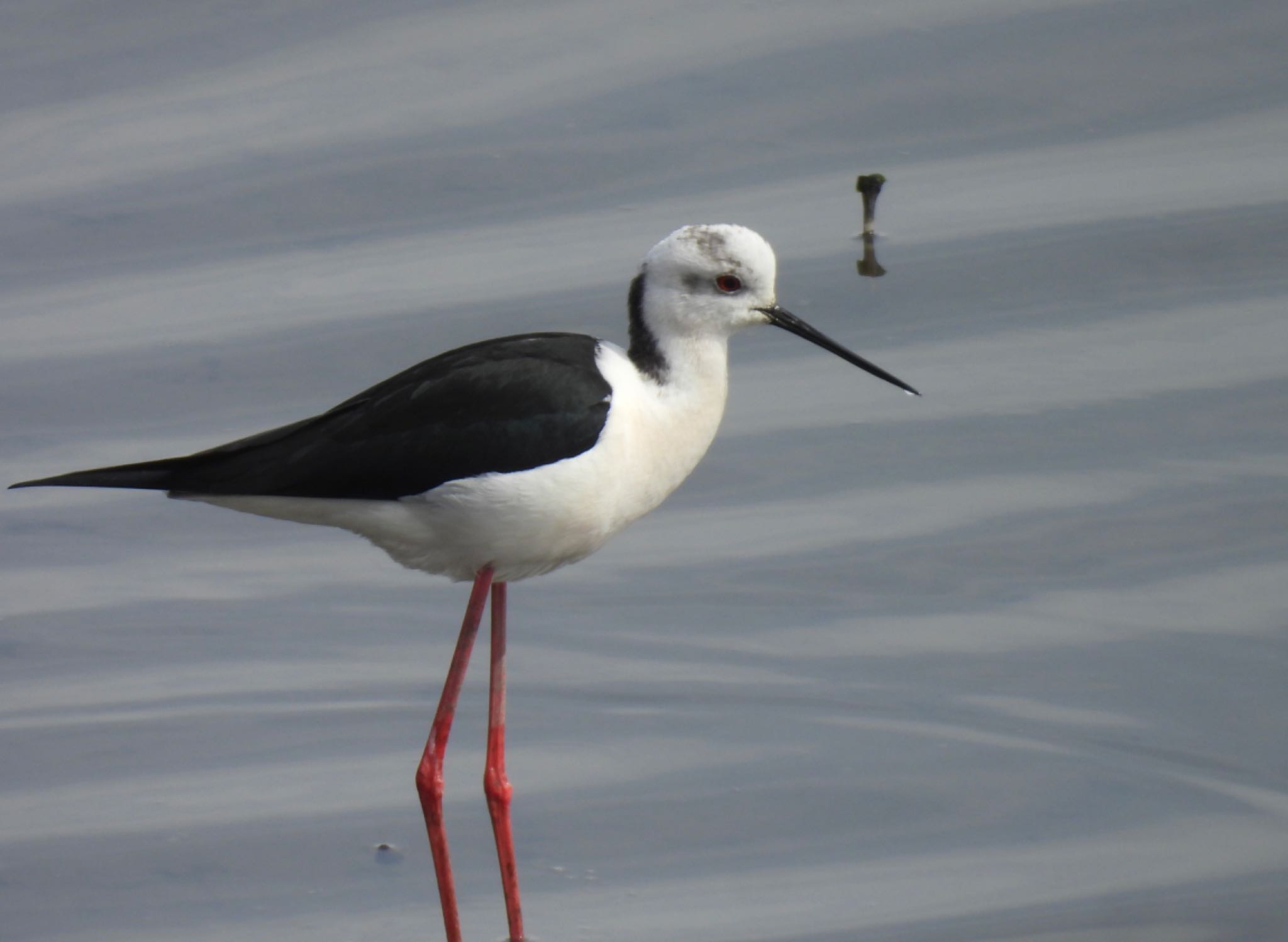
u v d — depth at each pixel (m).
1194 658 10.23
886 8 15.38
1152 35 14.87
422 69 14.89
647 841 9.17
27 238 13.63
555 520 8.64
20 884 8.82
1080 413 12.04
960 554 11.17
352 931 8.56
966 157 13.95
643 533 11.66
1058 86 14.45
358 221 13.71
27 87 14.94
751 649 10.65
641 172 13.88
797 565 11.23
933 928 8.37
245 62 15.12
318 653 10.89
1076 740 9.73
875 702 10.15
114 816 9.40
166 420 12.18
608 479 8.65
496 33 15.34
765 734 9.98
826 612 10.88
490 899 8.90
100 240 13.61
